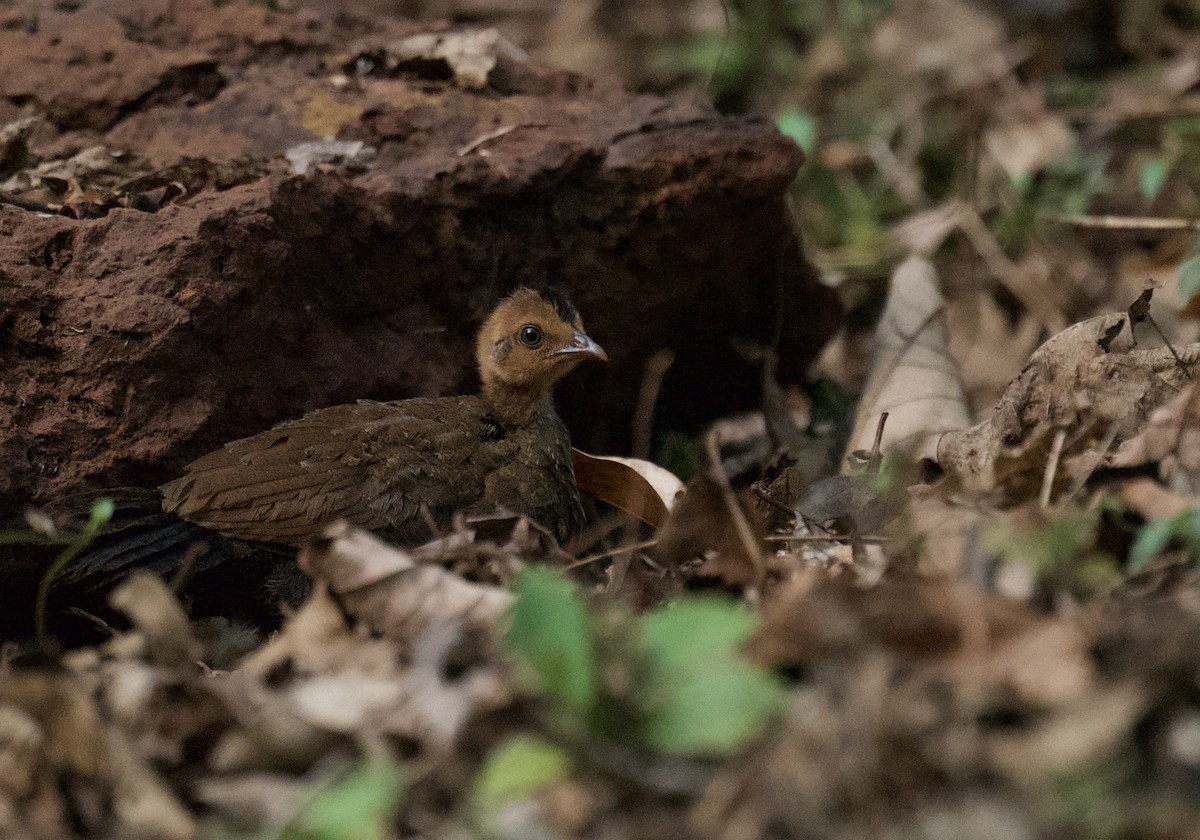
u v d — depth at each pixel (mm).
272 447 10273
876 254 16359
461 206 12062
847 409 13711
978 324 15516
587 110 13359
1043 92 18172
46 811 7004
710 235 13023
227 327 10586
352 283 11664
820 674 6738
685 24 22219
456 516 8961
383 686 7184
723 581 8609
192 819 6953
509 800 6523
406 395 11883
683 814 6340
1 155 12398
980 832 5848
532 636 6688
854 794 6156
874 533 9320
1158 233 16125
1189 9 19094
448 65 13727
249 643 9562
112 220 10594
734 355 14078
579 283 12750
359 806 6289
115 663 7957
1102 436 9570
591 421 13711
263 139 12680
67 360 10258
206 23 14156
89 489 10234
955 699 6508
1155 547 7695
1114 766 6062
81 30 13773
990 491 9125
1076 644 6711
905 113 18578
